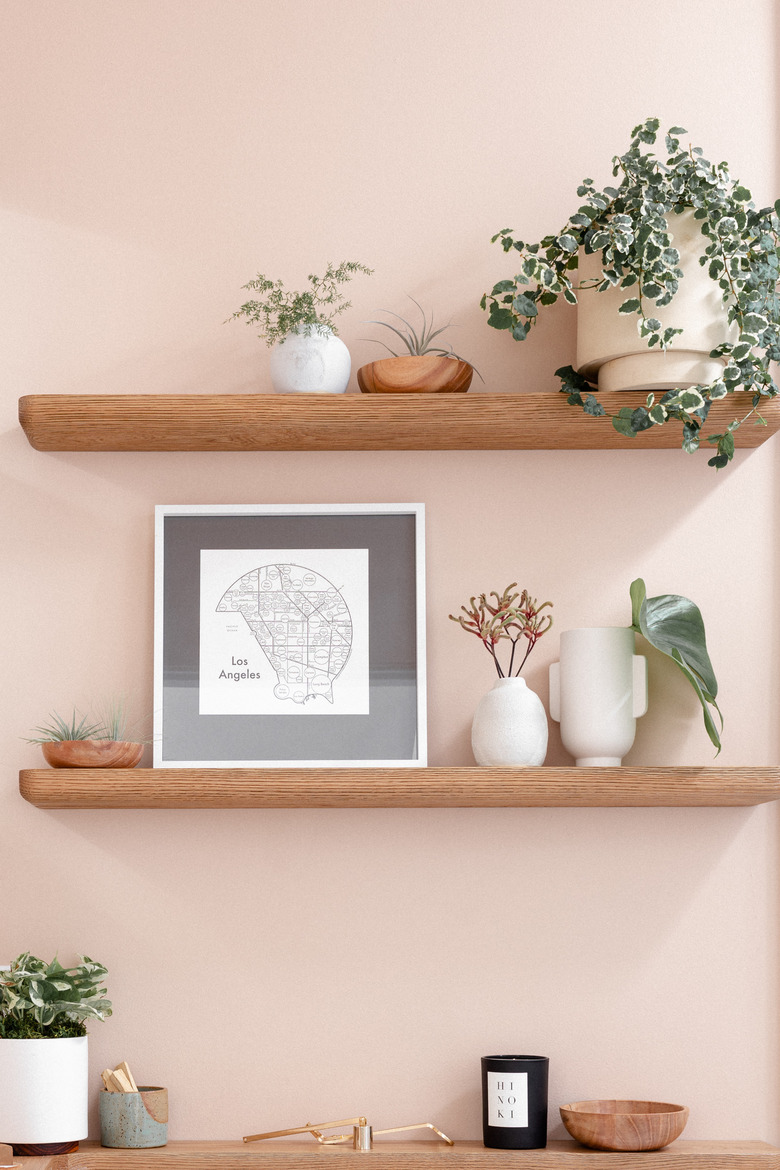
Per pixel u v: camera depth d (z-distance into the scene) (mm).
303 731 1562
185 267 1674
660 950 1557
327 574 1599
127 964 1548
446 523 1631
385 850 1571
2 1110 1375
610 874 1570
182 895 1562
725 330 1445
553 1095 1521
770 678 1610
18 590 1613
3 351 1654
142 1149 1424
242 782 1431
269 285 1593
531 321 1646
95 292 1668
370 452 1642
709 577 1628
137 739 1582
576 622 1617
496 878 1567
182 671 1576
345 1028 1535
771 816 1584
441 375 1517
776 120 1696
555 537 1632
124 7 1711
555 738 1581
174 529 1609
